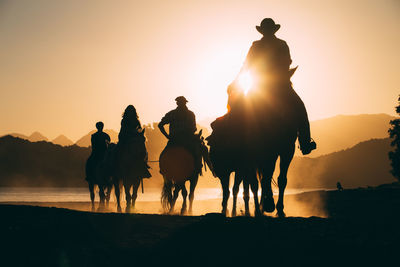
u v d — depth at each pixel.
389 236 7.25
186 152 15.20
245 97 9.92
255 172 9.69
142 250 6.46
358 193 36.22
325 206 24.50
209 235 7.38
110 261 5.94
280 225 8.21
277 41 10.05
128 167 14.59
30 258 6.00
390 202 25.19
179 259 6.07
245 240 7.01
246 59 10.17
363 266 5.70
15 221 8.52
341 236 7.26
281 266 5.77
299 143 10.23
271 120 9.37
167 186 15.55
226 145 10.80
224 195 12.76
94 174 18.42
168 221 8.88
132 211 14.85
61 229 7.77
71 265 5.73
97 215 9.52
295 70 10.06
